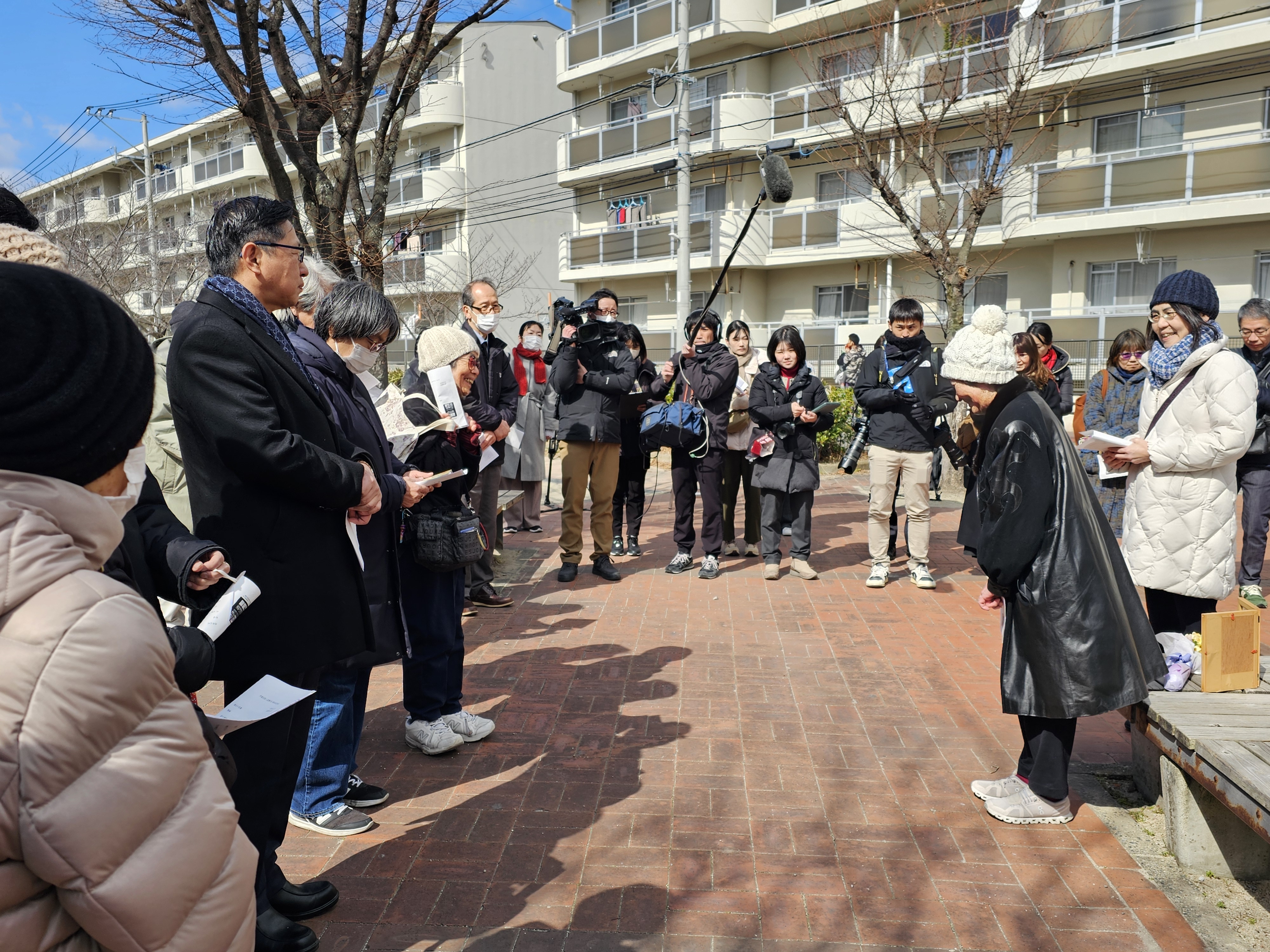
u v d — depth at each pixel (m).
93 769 1.09
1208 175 15.84
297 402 2.63
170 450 4.43
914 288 20.53
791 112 21.23
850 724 4.41
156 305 17.62
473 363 4.32
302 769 3.29
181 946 1.15
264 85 7.23
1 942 1.06
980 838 3.35
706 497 7.27
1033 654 3.24
